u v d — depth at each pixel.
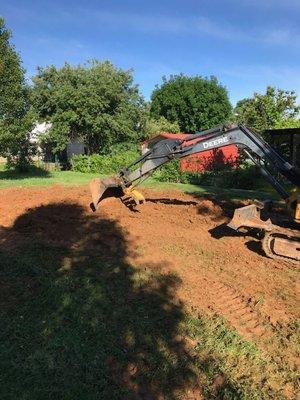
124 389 2.67
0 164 22.41
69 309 3.58
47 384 2.69
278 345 3.23
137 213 6.97
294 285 4.32
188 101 35.47
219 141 5.72
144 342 3.16
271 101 21.84
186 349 3.10
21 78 13.53
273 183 5.48
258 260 5.03
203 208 7.53
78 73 20.75
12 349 3.02
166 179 13.45
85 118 20.17
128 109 21.89
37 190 9.71
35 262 4.59
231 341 3.23
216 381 2.79
